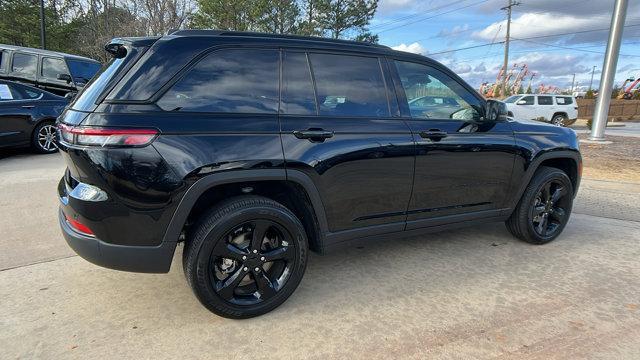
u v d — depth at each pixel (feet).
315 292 10.58
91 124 7.90
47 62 34.73
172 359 7.98
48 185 20.01
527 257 12.87
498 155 12.33
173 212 8.34
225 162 8.56
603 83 43.09
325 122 9.77
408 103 11.16
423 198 11.35
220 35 9.16
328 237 10.21
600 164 29.53
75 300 9.98
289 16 92.84
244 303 9.21
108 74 8.71
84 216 8.18
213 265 8.82
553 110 71.67
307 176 9.43
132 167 7.93
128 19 63.41
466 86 12.27
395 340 8.66
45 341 8.43
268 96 9.34
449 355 8.20
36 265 11.75
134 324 9.06
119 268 8.50
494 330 9.04
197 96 8.66
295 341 8.59
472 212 12.44
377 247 13.51
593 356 8.24
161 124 8.16
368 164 10.21
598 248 13.69
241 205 8.89
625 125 89.56
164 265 8.61
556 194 13.87
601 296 10.53
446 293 10.59
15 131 26.22
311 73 9.93
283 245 9.56
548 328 9.13
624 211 18.10
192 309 9.69
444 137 11.31
